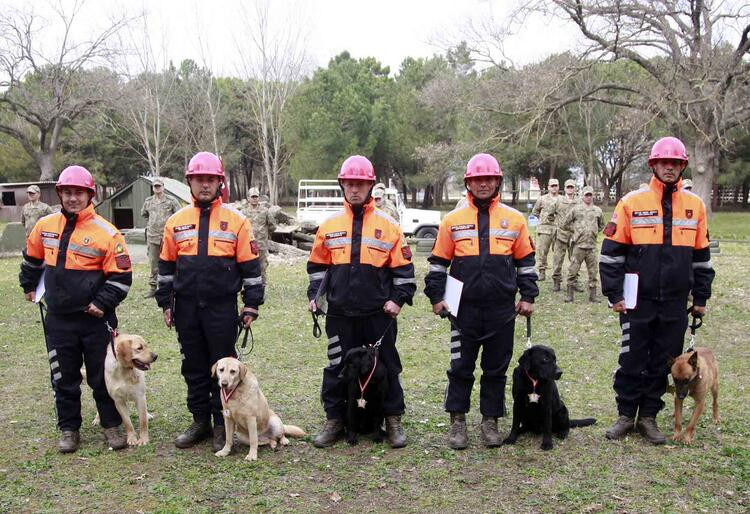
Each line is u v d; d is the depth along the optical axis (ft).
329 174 132.57
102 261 15.78
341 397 16.37
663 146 15.35
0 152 150.10
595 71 95.91
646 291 15.70
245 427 15.44
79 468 14.71
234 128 163.02
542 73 79.92
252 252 15.92
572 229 35.35
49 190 117.29
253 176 203.10
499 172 15.66
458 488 13.58
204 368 16.07
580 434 16.58
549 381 15.46
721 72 70.59
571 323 30.19
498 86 87.30
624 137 110.63
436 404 19.15
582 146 116.67
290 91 134.41
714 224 100.58
